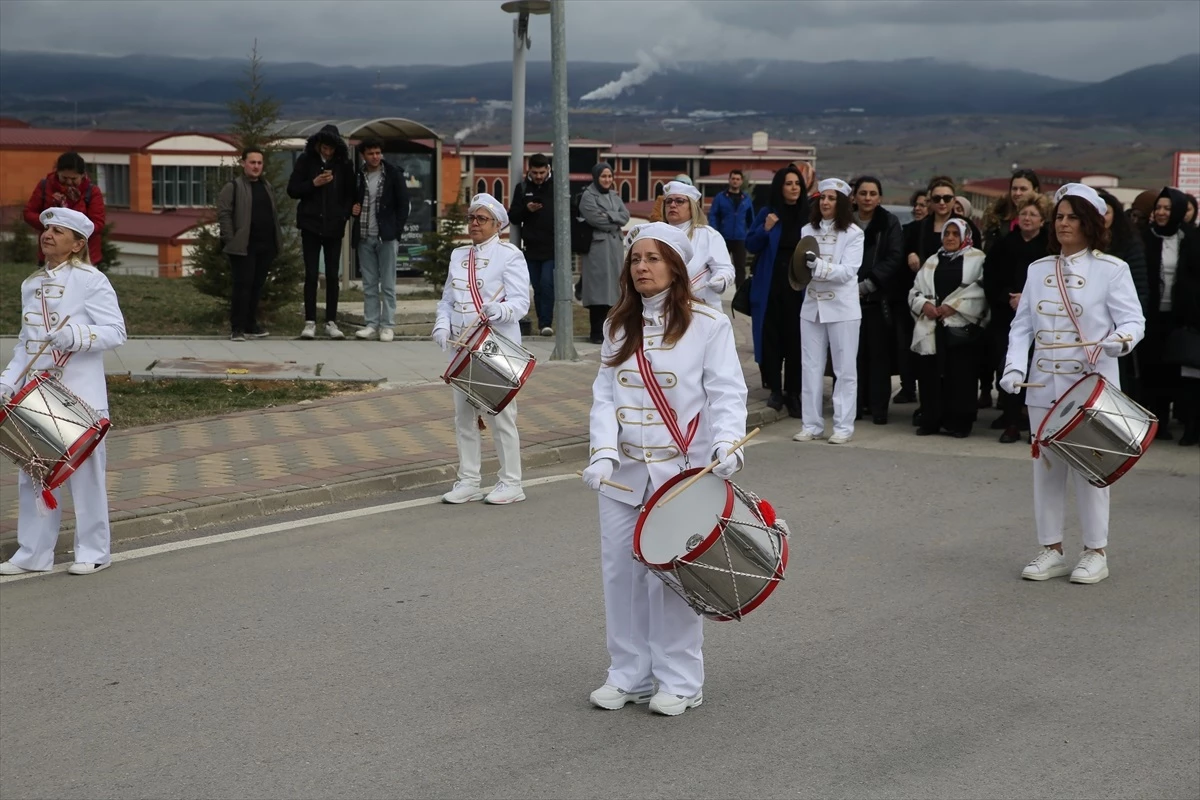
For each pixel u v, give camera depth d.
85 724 5.54
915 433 11.87
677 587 5.14
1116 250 10.47
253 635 6.57
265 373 12.98
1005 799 4.88
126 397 11.88
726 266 10.20
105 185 58.38
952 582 7.55
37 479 7.15
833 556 8.02
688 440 5.50
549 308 16.36
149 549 8.01
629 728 5.51
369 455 10.03
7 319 16.19
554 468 10.30
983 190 59.78
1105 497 7.55
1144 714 5.69
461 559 7.84
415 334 16.38
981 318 11.42
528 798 4.87
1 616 6.85
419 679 6.03
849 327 11.30
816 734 5.45
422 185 21.23
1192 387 11.26
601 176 15.45
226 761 5.19
